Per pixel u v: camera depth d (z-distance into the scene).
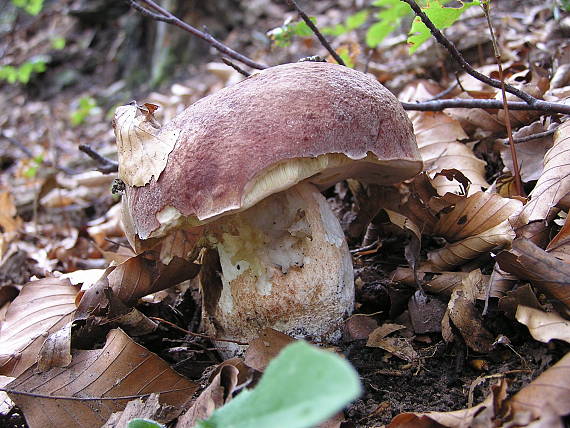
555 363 0.16
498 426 0.15
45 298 0.24
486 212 0.22
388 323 0.22
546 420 0.14
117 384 0.19
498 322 0.20
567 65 0.29
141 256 0.22
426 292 0.23
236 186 0.17
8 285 0.30
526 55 0.34
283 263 0.20
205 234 0.21
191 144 0.18
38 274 0.34
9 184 0.59
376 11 0.67
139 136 0.19
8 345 0.22
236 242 0.21
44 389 0.19
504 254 0.18
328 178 0.22
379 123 0.19
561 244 0.19
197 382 0.20
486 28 0.40
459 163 0.27
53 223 0.48
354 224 0.28
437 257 0.23
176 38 0.83
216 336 0.22
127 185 0.20
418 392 0.19
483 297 0.20
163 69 0.83
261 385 0.11
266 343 0.19
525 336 0.19
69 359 0.19
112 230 0.41
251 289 0.20
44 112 0.87
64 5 1.05
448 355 0.20
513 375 0.18
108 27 0.97
